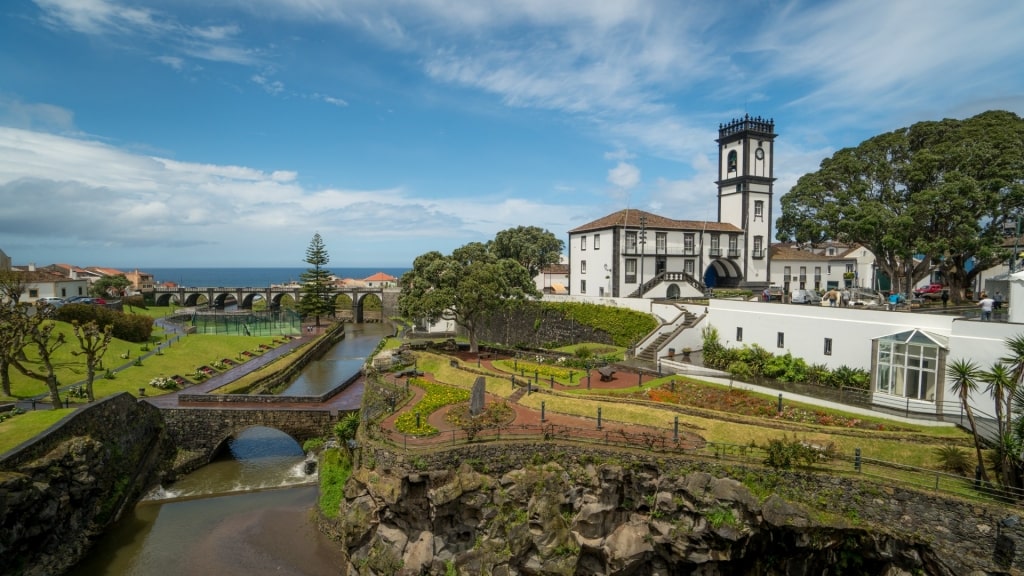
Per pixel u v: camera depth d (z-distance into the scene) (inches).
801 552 975.6
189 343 2755.9
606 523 1096.2
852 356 1424.7
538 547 1071.0
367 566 1080.8
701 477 1027.3
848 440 1081.4
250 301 5270.7
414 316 2197.3
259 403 1836.9
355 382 2272.4
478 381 1357.0
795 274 3213.6
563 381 1652.3
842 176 2261.3
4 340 1563.7
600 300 2507.4
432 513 1084.5
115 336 2549.2
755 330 1712.6
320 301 4399.6
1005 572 828.6
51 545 1108.5
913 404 1217.4
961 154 1875.0
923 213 1865.2
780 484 996.6
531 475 1107.3
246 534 1272.1
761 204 2992.1
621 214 2812.5
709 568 1018.1
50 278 3708.2
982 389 1131.3
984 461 967.0
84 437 1251.2
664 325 2036.2
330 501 1339.8
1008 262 2084.2
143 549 1209.4
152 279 6707.7
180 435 1684.3
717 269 3078.2
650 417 1279.5
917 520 911.7
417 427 1240.2
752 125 2960.1
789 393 1363.2
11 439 1131.3
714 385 1487.5
